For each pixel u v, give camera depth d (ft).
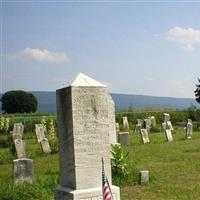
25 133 123.95
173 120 154.51
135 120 148.87
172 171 52.54
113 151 47.01
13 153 74.08
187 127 98.07
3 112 219.61
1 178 51.93
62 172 31.04
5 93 222.07
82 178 29.40
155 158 64.64
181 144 84.33
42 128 98.22
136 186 44.42
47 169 57.72
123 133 87.04
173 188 42.75
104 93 30.17
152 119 134.51
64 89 30.12
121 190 42.73
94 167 29.78
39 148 85.05
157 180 47.03
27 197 39.73
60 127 30.96
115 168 46.55
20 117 139.03
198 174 50.24
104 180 28.45
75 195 28.76
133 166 49.39
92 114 29.78
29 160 46.34
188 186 43.55
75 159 29.25
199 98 166.30
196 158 63.36
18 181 45.60
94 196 29.27
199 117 153.07
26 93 220.64
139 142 90.43
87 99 29.63
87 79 30.35
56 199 30.89
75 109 29.27
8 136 102.78
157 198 39.04
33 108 220.43
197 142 87.40
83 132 29.48
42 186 41.88
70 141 29.66
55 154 76.69
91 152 29.71
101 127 30.04
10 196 39.47
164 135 106.83
